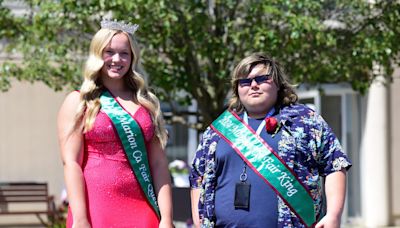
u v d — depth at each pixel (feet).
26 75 27.66
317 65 26.45
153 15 24.72
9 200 40.22
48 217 39.75
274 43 24.81
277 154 14.97
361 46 26.08
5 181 41.11
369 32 26.76
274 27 25.80
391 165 44.32
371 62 26.23
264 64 15.30
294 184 14.88
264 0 24.99
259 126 15.30
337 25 27.53
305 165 15.03
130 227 15.21
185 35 26.11
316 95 43.09
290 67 26.40
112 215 15.14
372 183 44.11
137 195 15.42
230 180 15.16
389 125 44.21
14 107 41.27
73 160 15.15
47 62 27.66
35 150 41.50
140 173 15.43
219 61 26.50
